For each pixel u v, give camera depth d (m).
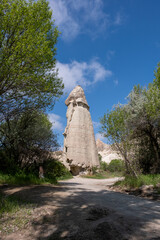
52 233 3.28
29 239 3.10
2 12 7.72
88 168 33.66
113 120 12.30
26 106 10.26
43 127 13.39
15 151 12.40
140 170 11.99
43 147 12.79
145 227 3.34
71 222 3.76
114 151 13.02
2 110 9.38
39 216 4.17
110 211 4.53
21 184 9.25
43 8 8.82
